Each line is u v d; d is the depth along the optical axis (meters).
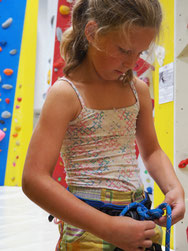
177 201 0.80
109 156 0.78
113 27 0.69
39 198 0.68
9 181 4.18
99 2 0.73
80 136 0.77
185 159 1.77
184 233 1.73
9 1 4.30
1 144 4.20
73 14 0.85
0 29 4.27
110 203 0.74
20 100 4.21
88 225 0.65
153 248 0.78
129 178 0.79
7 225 2.30
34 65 4.29
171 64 1.87
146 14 0.69
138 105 0.87
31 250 1.82
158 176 0.89
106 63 0.75
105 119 0.78
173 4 1.88
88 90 0.79
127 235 0.65
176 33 1.80
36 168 0.69
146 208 0.75
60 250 0.79
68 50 0.87
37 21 4.49
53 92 0.76
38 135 0.73
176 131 1.78
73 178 0.78
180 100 1.80
